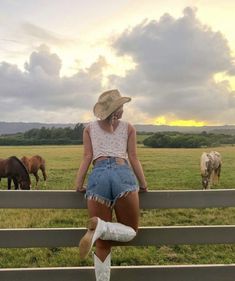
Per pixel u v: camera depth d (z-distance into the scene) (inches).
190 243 156.2
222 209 433.4
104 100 143.9
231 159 1658.5
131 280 153.0
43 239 151.9
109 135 143.6
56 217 394.0
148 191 153.8
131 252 263.0
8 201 149.9
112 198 139.6
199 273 155.0
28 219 388.2
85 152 145.6
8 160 718.5
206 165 762.8
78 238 152.9
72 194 151.9
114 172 138.5
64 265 239.5
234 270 155.7
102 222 133.1
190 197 155.5
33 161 824.3
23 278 150.1
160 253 265.0
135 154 145.0
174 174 932.0
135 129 146.9
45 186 784.9
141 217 395.2
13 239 150.8
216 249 275.6
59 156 1876.2
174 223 375.2
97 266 142.1
